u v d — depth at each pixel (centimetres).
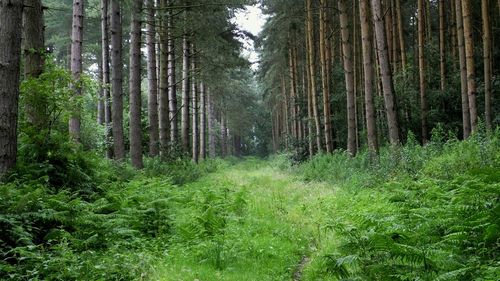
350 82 2195
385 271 555
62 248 659
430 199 903
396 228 659
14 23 853
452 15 2478
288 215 1154
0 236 662
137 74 1759
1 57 845
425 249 579
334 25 3047
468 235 623
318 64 3394
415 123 2277
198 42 2352
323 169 2127
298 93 3509
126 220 836
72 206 770
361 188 1386
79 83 1062
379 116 2470
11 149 860
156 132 2108
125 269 644
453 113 2319
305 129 3859
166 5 2116
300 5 2806
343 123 2959
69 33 3553
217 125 6494
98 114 2784
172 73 2697
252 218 1052
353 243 630
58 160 967
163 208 1009
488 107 1791
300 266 764
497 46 2569
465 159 1214
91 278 604
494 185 741
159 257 743
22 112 1005
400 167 1413
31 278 591
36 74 1074
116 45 1656
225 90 4194
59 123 1142
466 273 521
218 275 666
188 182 1828
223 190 1367
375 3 1636
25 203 707
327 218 1001
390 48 2538
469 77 1705
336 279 623
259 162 5281
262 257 771
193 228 863
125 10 1795
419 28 2277
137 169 1658
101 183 1064
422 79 2230
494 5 2659
